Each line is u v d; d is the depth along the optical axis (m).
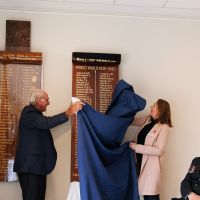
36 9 3.91
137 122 3.89
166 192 3.98
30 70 3.86
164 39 4.11
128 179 3.48
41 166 3.38
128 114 3.54
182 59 4.12
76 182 3.43
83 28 3.99
